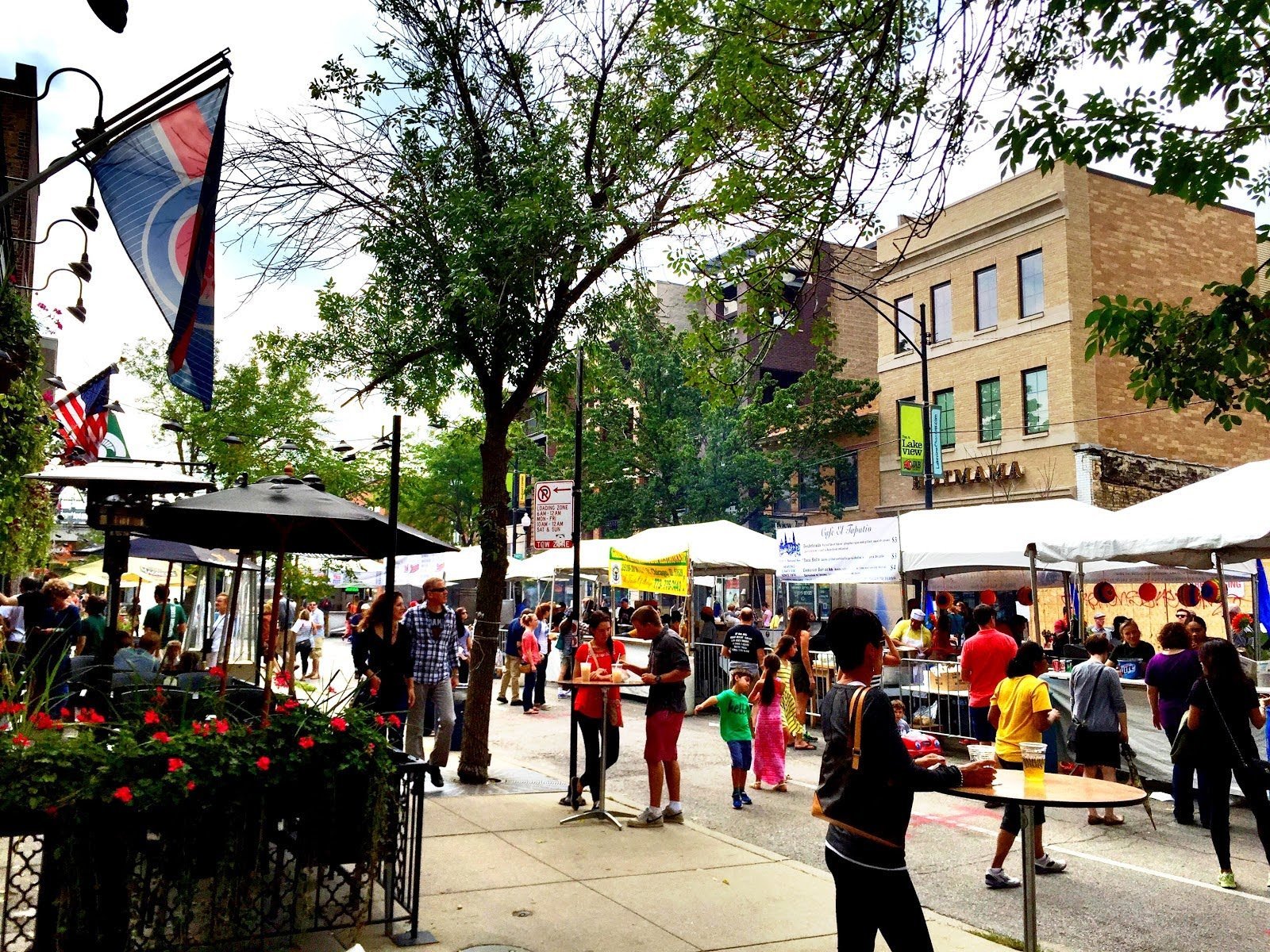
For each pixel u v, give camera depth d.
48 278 8.06
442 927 5.55
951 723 13.38
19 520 11.46
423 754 10.31
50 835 4.41
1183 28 5.63
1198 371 5.46
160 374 27.70
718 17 6.95
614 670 9.05
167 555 13.95
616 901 6.18
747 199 6.72
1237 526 10.40
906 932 3.76
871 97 5.96
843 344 40.31
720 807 9.91
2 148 9.15
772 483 34.09
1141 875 7.52
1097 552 12.20
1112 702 9.40
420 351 10.38
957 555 16.70
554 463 37.19
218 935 4.78
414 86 10.09
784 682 14.01
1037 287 27.22
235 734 5.00
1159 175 6.11
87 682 7.20
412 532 7.82
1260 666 11.59
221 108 6.33
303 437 28.06
